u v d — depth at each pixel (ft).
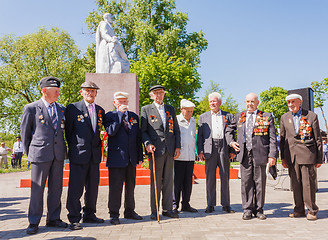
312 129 13.98
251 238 10.33
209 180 15.74
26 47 79.00
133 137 13.82
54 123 12.48
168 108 15.16
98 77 26.21
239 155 14.38
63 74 76.23
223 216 14.37
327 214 14.55
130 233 11.12
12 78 78.18
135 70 76.18
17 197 21.26
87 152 12.75
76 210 12.43
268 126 14.30
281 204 17.56
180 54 81.05
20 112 81.41
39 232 11.39
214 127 16.14
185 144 15.92
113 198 13.09
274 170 14.11
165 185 14.44
